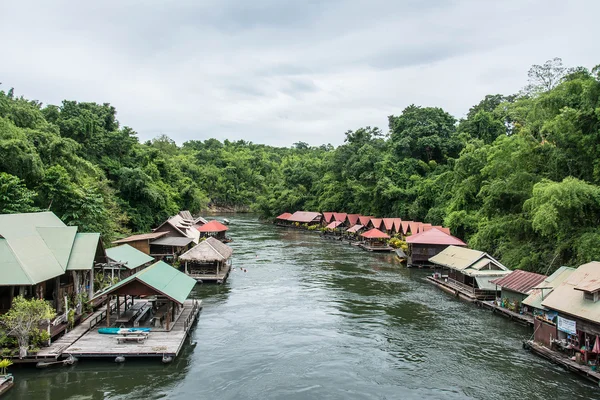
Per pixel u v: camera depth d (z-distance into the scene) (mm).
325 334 28016
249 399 19359
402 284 43375
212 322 30219
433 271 51031
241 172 180125
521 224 37469
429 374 22125
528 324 29406
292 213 123562
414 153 94312
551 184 30781
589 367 21344
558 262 34250
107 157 72188
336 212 107312
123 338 23625
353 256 62625
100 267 31875
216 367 22688
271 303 35438
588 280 23234
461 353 24891
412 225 69875
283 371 22359
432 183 75125
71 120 67125
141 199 71062
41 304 21484
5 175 34219
